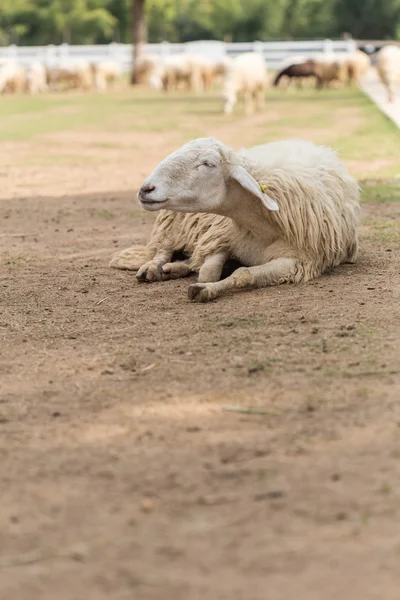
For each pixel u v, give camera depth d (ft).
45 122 172.86
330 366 34.14
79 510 23.84
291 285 46.39
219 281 45.50
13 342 39.32
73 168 107.86
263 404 30.66
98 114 189.26
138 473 25.81
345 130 139.74
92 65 310.45
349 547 21.45
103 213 75.51
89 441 28.27
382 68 194.18
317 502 23.67
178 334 39.24
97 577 20.58
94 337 39.58
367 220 66.28
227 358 35.65
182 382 33.22
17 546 22.17
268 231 46.60
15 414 30.76
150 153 120.78
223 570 20.62
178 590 19.85
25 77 293.02
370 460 25.99
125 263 52.75
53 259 57.06
